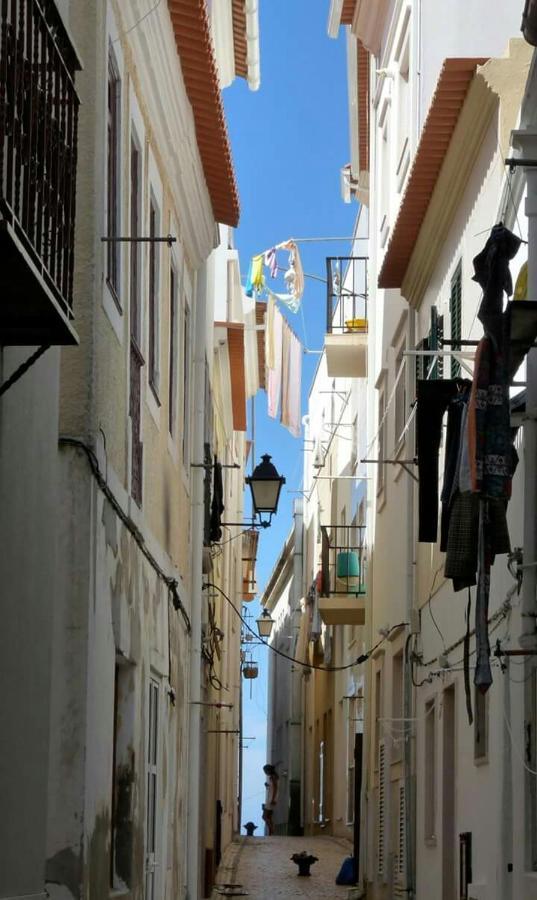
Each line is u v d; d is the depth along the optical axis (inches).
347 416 1640.0
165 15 653.3
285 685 2581.2
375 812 1091.3
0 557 377.1
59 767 465.1
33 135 340.8
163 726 717.9
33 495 413.7
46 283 338.0
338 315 1429.6
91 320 484.4
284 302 1363.2
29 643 410.3
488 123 684.1
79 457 475.8
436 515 664.4
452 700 784.3
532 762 565.9
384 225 1106.7
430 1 901.8
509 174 577.6
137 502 607.5
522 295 582.6
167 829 742.5
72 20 495.8
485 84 661.3
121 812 586.2
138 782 605.9
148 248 647.1
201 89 741.3
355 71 1275.8
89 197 490.3
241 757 2239.2
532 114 550.3
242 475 2101.4
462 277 747.4
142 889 615.8
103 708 507.2
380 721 985.5
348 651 1545.3
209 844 1201.4
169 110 695.7
